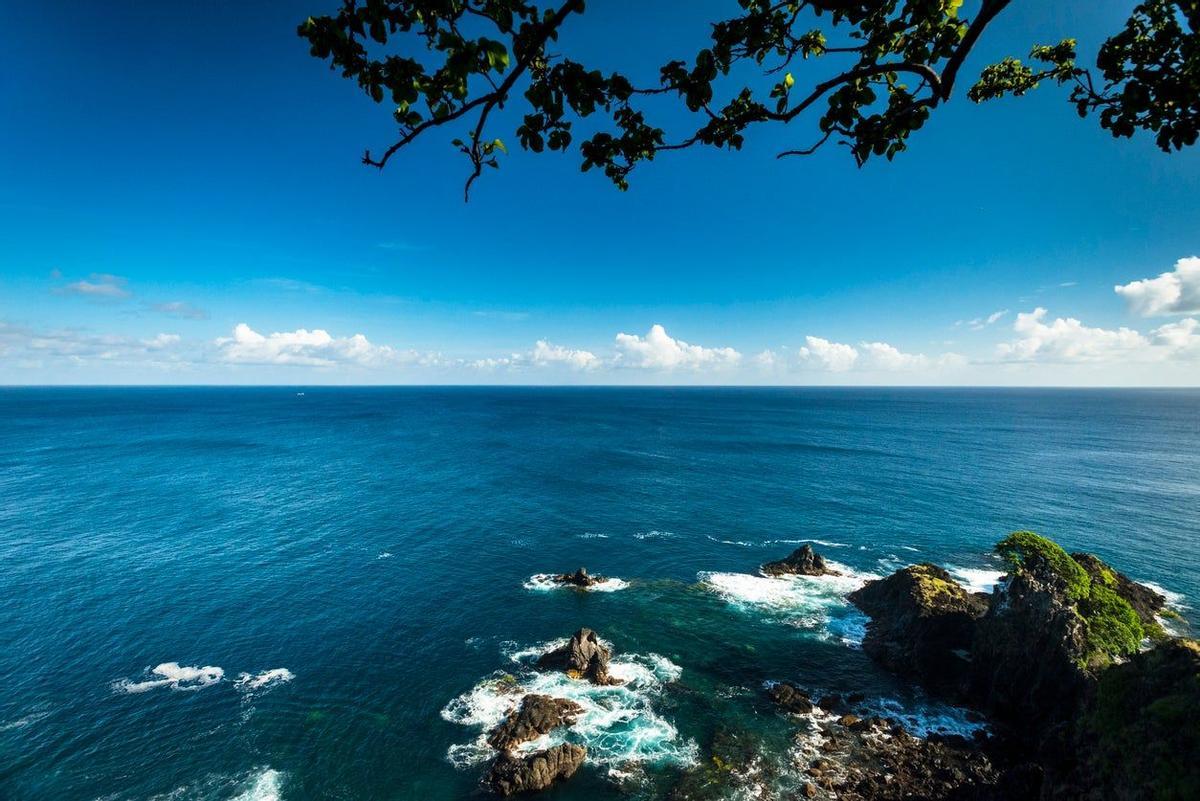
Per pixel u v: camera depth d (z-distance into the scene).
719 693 34.94
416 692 34.59
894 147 6.60
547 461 113.88
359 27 5.49
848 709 33.47
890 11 6.17
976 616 38.62
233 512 73.69
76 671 36.47
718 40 6.52
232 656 38.44
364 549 60.09
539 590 50.09
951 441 154.38
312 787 27.28
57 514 72.19
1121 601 34.25
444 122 5.94
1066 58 7.44
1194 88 6.10
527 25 5.30
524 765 27.55
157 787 27.11
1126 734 20.36
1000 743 30.66
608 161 7.54
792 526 69.56
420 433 166.75
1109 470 108.94
